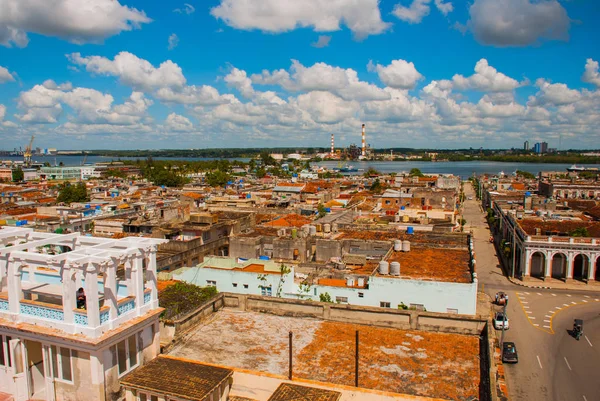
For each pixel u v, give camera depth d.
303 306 28.98
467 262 46.53
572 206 118.44
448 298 38.06
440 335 26.23
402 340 25.59
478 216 151.12
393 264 41.94
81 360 20.33
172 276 44.28
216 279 43.50
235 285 42.81
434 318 26.72
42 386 22.48
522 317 58.41
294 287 42.47
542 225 84.19
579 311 60.75
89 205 109.31
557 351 47.75
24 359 21.55
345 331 26.95
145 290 23.27
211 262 47.69
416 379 21.77
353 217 86.69
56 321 20.45
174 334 26.16
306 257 55.03
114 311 20.84
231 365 23.03
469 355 23.94
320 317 28.78
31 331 20.42
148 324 22.83
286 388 19.61
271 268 46.25
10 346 21.44
